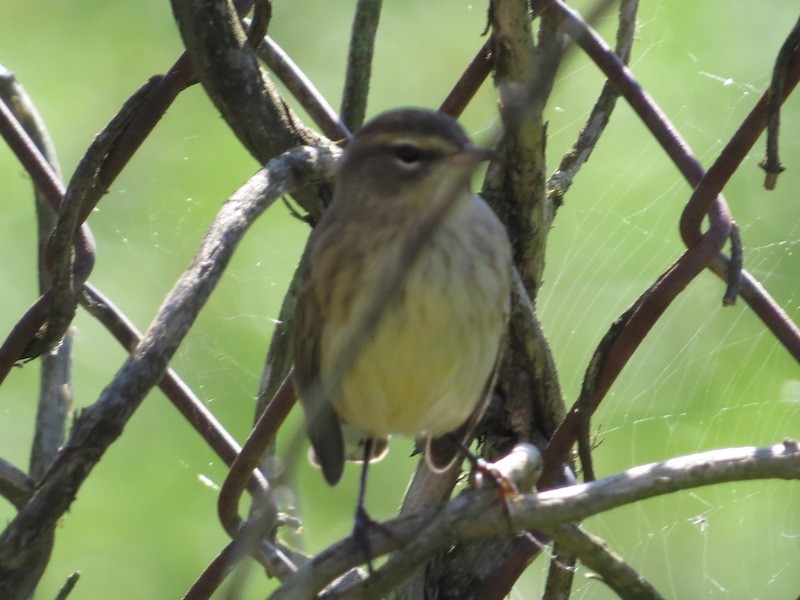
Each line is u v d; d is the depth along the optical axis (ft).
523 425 24.38
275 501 16.22
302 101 26.66
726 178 21.56
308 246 24.76
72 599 39.04
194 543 40.78
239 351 43.65
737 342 41.86
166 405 42.91
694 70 44.55
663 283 21.39
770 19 44.80
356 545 18.49
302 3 49.49
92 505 40.96
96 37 49.01
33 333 23.68
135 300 44.91
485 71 24.89
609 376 21.63
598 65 23.85
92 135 47.14
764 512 40.81
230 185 46.70
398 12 49.16
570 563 22.84
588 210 44.01
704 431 40.78
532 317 24.02
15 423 42.86
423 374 23.73
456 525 18.69
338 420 24.70
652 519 40.81
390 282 21.18
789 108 43.50
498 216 24.31
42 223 28.35
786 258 41.57
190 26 24.08
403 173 23.53
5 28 48.83
